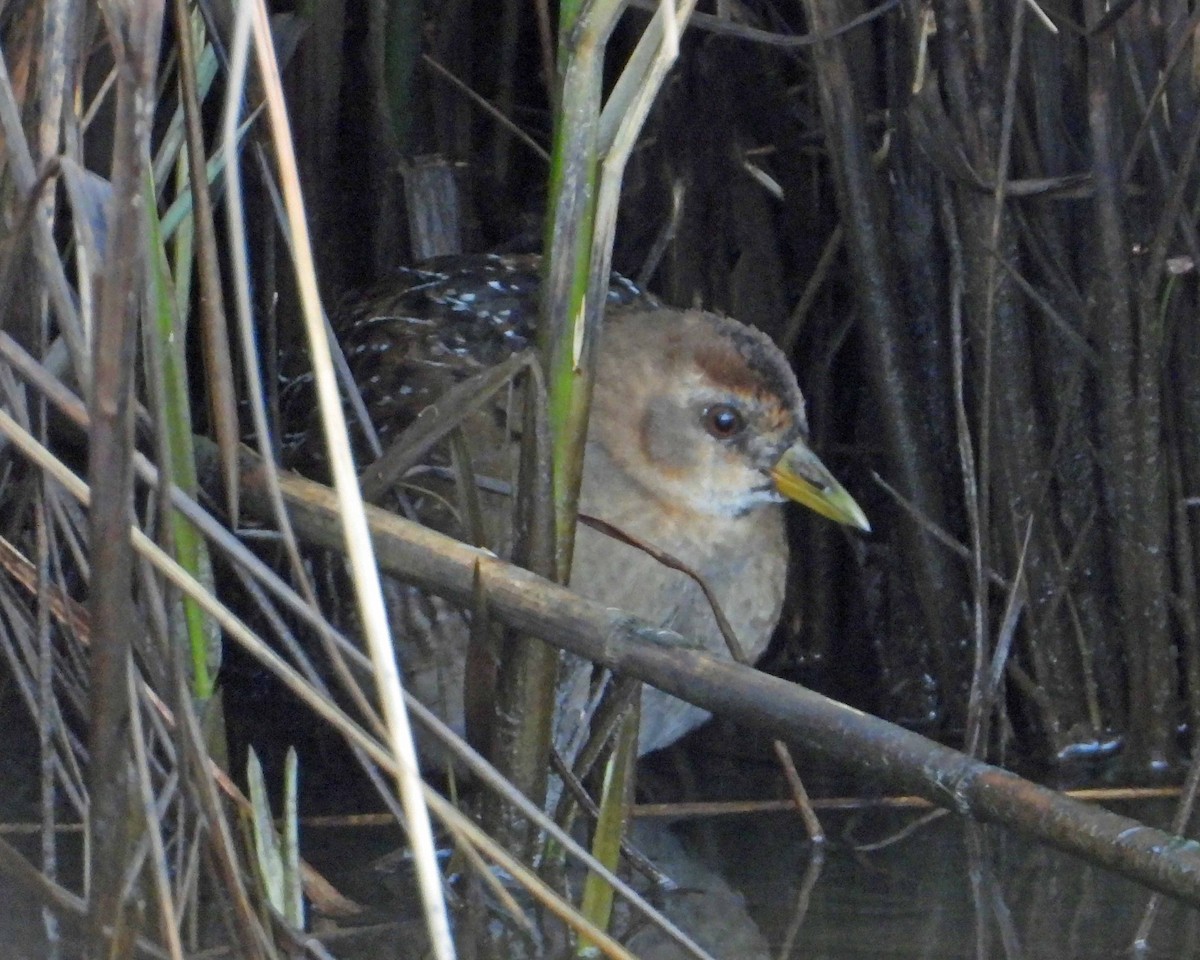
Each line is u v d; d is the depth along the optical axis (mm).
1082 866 4895
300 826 5102
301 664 4066
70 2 3922
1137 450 5781
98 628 3396
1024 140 5855
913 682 6430
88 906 3676
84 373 3570
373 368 6094
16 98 4141
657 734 5641
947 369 6238
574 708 5184
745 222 6867
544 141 7414
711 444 5812
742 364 5793
